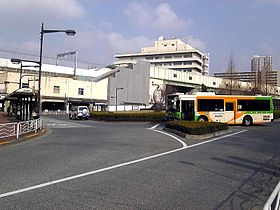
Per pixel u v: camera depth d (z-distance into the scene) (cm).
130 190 662
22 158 1045
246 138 1750
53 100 6800
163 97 7494
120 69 7681
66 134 1967
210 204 577
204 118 2666
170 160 1035
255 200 608
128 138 1708
